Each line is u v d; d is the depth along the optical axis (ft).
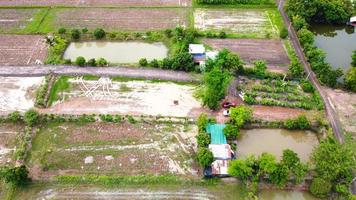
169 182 139.74
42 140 152.66
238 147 155.02
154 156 148.46
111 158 146.92
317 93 177.58
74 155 147.54
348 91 182.39
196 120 161.99
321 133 159.94
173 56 189.47
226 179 141.08
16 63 187.93
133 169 143.33
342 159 136.05
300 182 139.74
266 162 135.64
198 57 191.62
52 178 138.62
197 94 174.81
